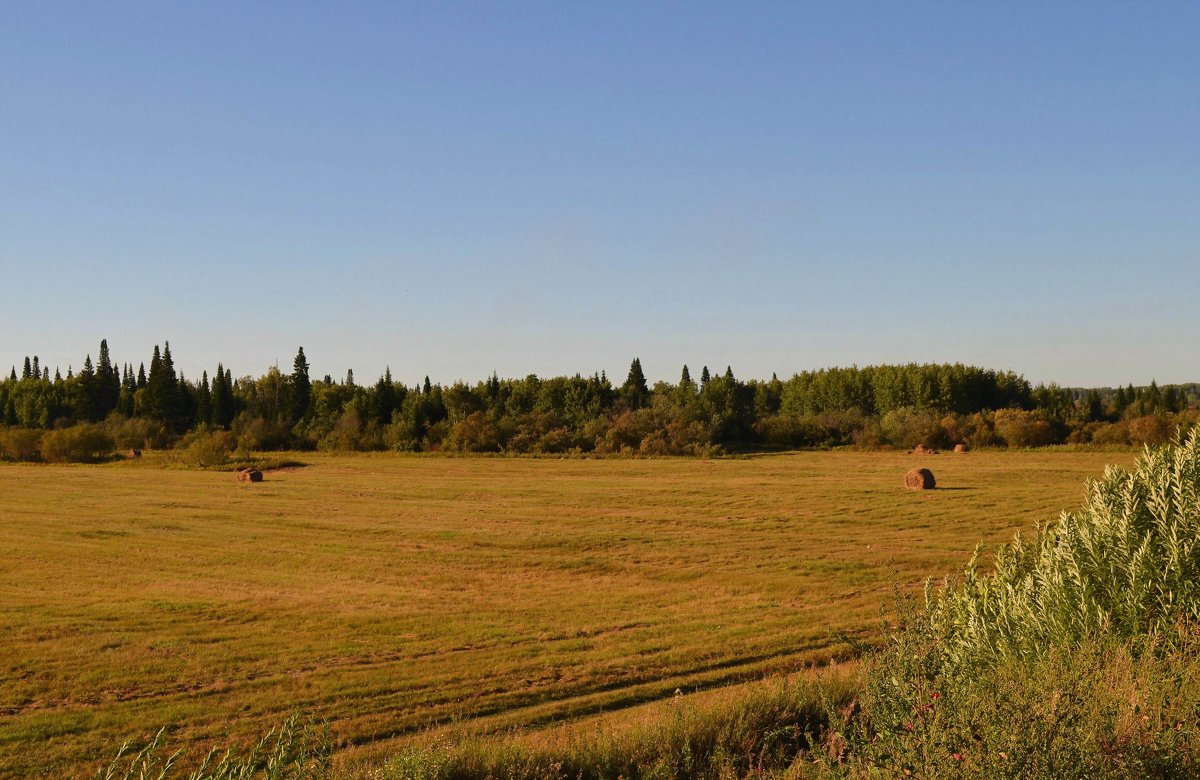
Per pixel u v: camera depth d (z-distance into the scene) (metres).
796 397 113.44
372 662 18.56
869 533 36.66
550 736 11.90
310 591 27.64
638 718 12.38
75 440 86.38
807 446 91.81
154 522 43.91
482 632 21.42
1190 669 5.82
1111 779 4.80
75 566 32.34
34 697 16.14
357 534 39.66
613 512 45.75
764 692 11.67
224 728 14.03
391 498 53.84
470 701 15.37
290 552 35.12
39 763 12.52
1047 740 4.73
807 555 31.92
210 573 30.97
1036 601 7.81
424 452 90.56
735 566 30.41
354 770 10.29
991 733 4.82
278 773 4.88
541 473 68.69
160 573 30.94
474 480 64.06
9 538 38.91
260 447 100.00
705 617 22.53
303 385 126.88
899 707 5.77
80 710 15.25
